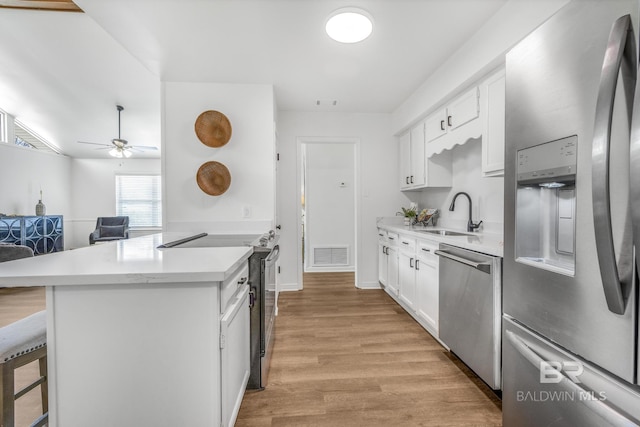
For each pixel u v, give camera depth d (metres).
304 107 3.63
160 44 2.21
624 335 0.76
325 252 5.02
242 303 1.46
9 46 3.39
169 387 1.03
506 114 1.21
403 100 3.40
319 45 2.23
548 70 0.99
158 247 1.60
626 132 0.73
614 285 0.75
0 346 1.05
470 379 1.84
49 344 0.99
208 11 1.84
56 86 4.30
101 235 6.38
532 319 1.08
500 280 1.59
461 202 3.00
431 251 2.37
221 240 2.14
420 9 1.82
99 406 1.01
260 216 2.92
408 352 2.18
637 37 0.72
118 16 1.89
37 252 5.69
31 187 5.94
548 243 1.10
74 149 6.48
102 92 4.43
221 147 2.89
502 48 1.79
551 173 0.98
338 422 1.48
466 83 2.24
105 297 1.00
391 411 1.55
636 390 0.75
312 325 2.69
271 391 1.72
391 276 3.40
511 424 1.22
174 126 2.84
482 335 1.69
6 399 1.04
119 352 1.01
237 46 2.24
